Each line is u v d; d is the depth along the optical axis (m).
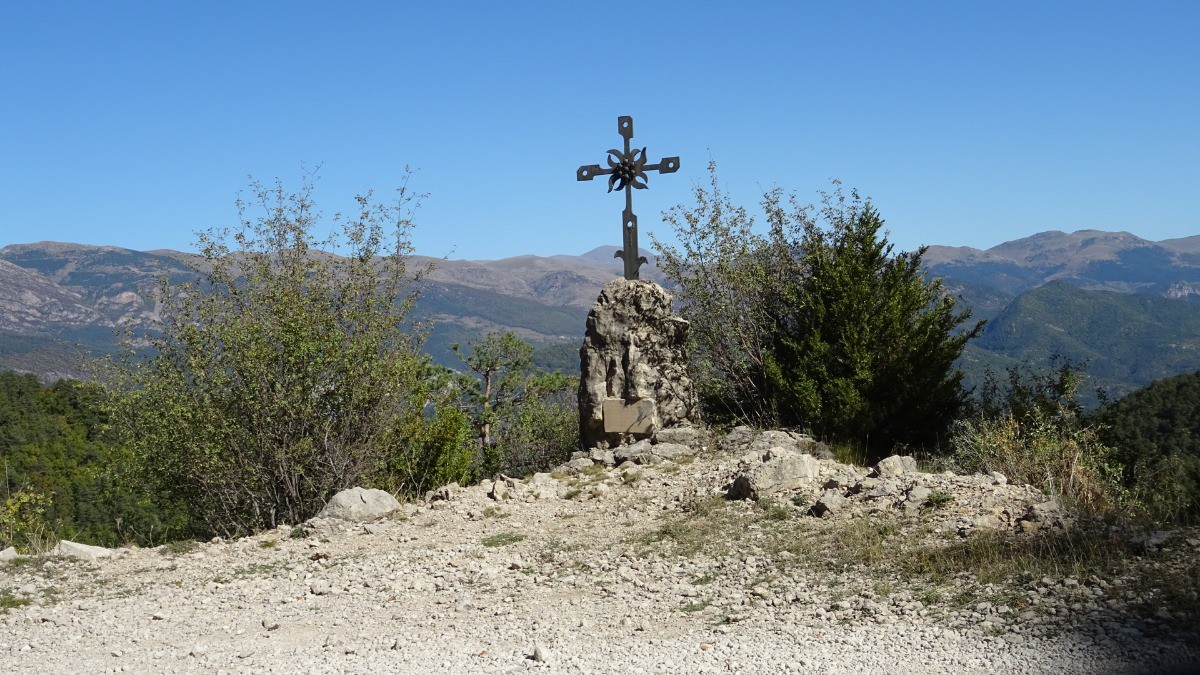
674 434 15.21
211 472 14.56
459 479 16.28
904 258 16.03
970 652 6.10
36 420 42.09
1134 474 11.77
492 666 6.57
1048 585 7.16
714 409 16.94
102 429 15.40
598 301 16.25
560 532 11.31
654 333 16.11
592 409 15.91
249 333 14.49
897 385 14.61
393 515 12.80
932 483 10.52
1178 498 9.55
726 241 17.31
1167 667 5.55
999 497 9.76
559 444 23.25
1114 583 7.04
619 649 6.81
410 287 16.11
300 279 15.24
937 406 14.64
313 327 14.81
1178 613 6.35
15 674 6.98
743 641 6.77
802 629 6.95
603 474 14.11
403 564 10.31
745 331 16.91
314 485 15.03
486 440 26.25
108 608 9.03
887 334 14.79
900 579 7.88
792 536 9.65
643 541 10.30
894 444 14.57
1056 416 13.44
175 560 11.05
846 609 7.33
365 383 14.99
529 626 7.66
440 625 7.91
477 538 11.34
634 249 17.48
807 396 14.73
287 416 14.56
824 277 15.74
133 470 15.18
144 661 7.21
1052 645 6.08
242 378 14.57
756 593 7.98
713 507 11.25
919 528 9.15
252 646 7.52
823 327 15.37
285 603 8.99
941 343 15.05
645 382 15.81
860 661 6.10
